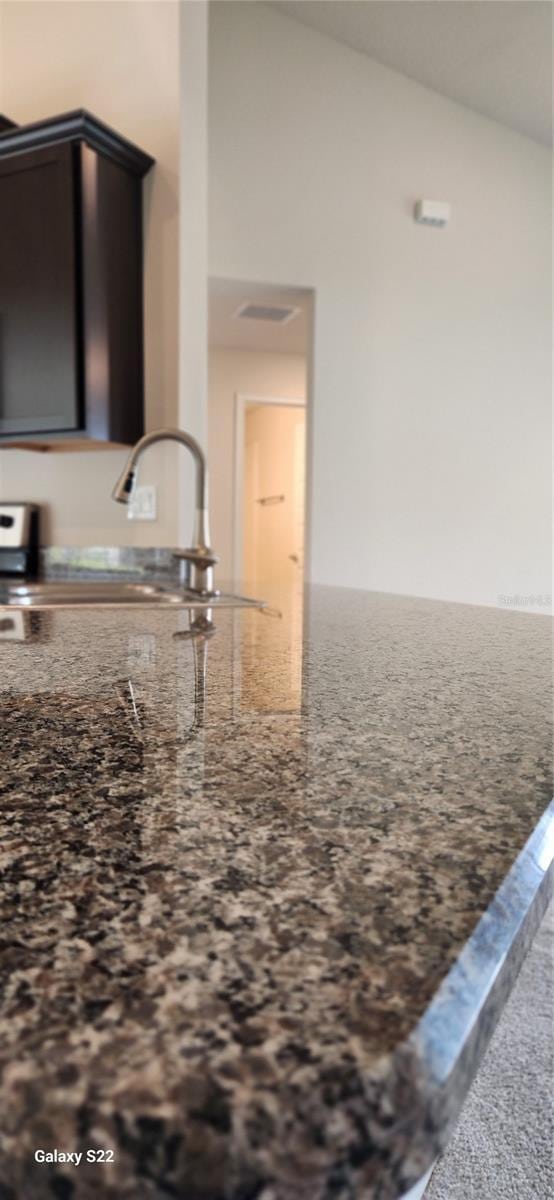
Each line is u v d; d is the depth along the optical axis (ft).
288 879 0.77
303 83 10.42
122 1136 0.47
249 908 0.71
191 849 0.84
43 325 6.11
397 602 4.77
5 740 1.33
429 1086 0.52
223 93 10.02
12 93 6.91
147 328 6.73
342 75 10.62
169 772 1.14
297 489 18.39
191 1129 0.47
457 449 11.60
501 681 1.96
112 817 0.94
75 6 6.73
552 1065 4.14
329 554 10.95
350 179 10.73
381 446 11.13
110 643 2.71
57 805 0.99
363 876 0.78
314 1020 0.55
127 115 6.60
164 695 1.74
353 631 3.16
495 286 11.69
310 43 10.43
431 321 11.31
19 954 0.62
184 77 6.47
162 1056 0.51
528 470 12.09
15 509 7.17
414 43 10.18
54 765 1.17
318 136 10.53
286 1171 0.47
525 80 10.42
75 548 7.14
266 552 20.44
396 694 1.77
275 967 0.61
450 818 0.95
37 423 6.21
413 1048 0.53
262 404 15.46
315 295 10.60
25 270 6.13
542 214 11.94
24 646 2.63
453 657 2.40
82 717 1.51
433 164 11.19
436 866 0.81
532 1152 3.49
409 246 11.12
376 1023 0.55
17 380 6.25
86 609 4.20
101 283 6.11
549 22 9.23
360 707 1.62
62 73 6.78
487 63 10.25
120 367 6.41
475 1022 0.58
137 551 6.83
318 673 2.07
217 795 1.03
